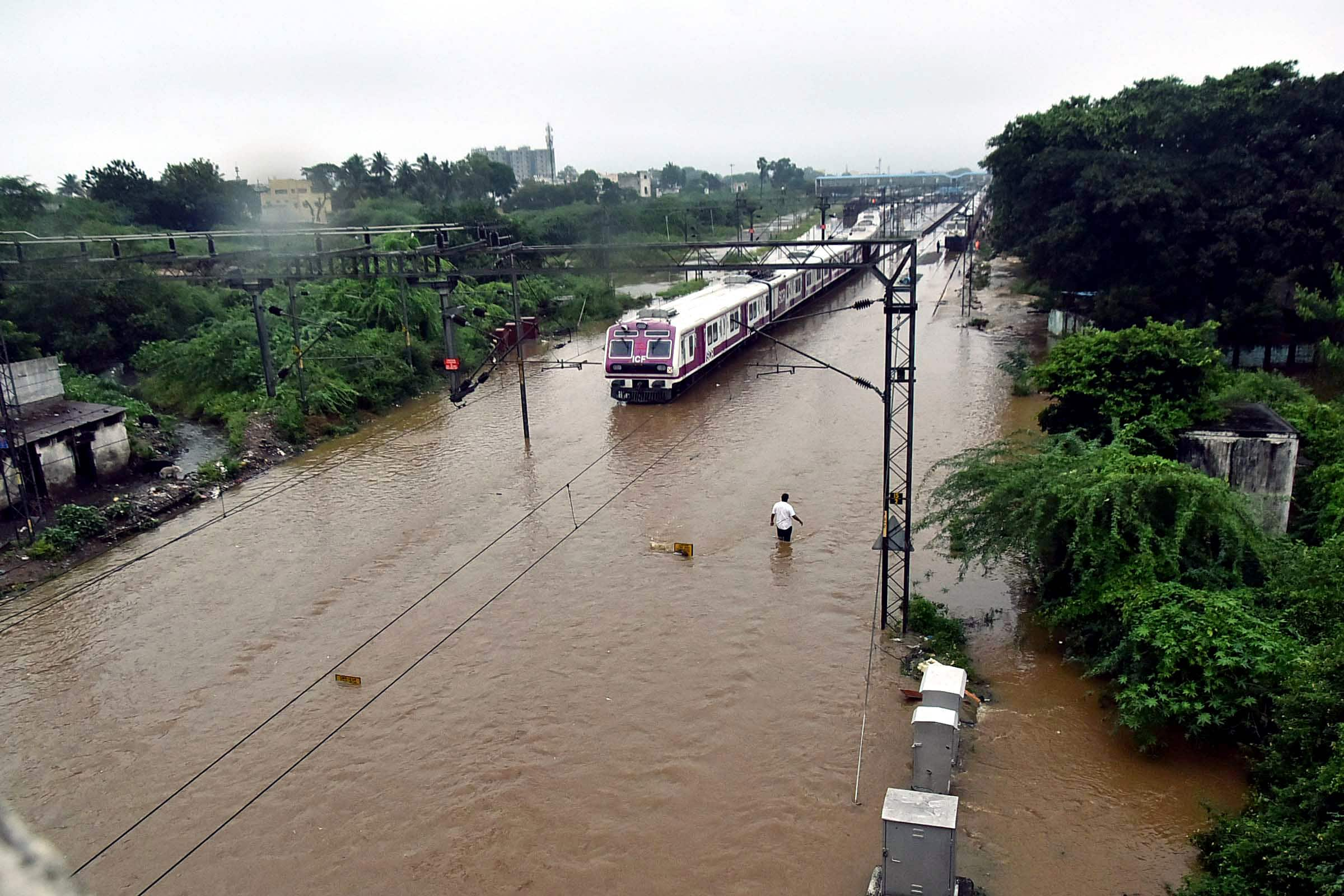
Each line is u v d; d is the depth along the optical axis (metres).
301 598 18.41
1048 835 11.34
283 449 28.64
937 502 17.78
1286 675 11.83
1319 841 8.97
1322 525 16.95
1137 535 14.31
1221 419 19.30
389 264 29.39
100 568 20.22
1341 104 32.06
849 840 11.52
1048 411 21.56
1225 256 32.19
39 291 36.59
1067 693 14.27
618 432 29.38
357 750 13.61
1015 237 41.41
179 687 15.41
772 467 25.12
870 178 170.88
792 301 48.53
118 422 25.59
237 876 11.29
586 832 11.84
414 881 11.14
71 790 12.93
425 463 26.89
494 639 16.61
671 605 17.64
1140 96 40.41
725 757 13.20
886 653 15.69
